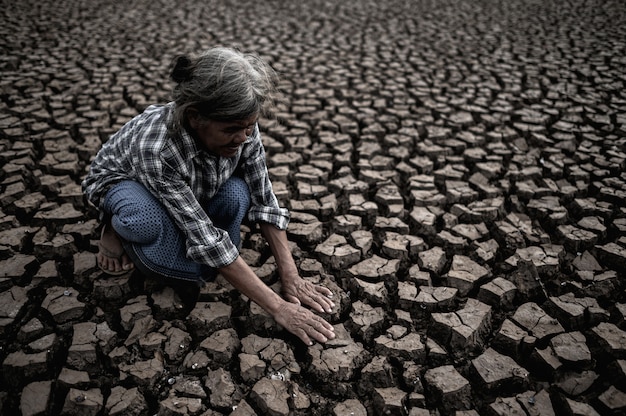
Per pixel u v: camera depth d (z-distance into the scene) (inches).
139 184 60.9
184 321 68.2
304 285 70.1
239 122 48.5
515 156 114.8
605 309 72.0
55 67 162.4
